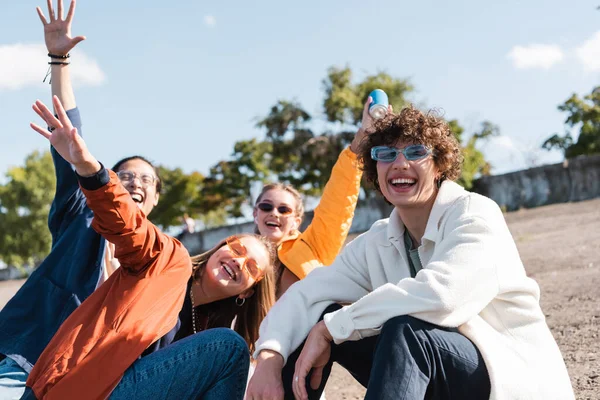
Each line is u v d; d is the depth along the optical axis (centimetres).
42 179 4906
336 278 292
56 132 249
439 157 278
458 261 242
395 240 284
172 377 260
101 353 251
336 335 253
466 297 237
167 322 269
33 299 297
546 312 560
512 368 235
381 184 283
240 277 323
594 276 677
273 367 265
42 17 345
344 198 427
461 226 253
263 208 478
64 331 260
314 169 4381
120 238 258
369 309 246
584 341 446
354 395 441
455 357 231
